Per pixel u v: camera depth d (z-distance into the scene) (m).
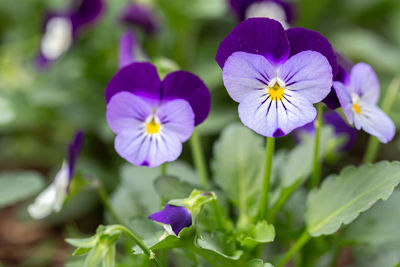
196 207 0.34
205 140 0.54
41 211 0.40
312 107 0.33
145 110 0.35
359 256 0.44
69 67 0.56
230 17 0.61
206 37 0.62
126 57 0.42
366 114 0.36
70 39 0.53
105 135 0.50
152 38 0.54
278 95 0.34
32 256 0.49
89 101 0.54
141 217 0.37
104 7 0.54
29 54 0.60
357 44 0.61
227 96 0.55
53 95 0.51
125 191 0.42
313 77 0.34
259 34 0.34
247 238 0.36
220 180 0.39
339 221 0.36
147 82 0.35
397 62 0.59
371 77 0.36
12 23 0.68
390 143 0.60
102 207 0.54
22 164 0.61
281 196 0.38
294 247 0.37
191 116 0.35
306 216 0.37
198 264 0.38
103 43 0.57
